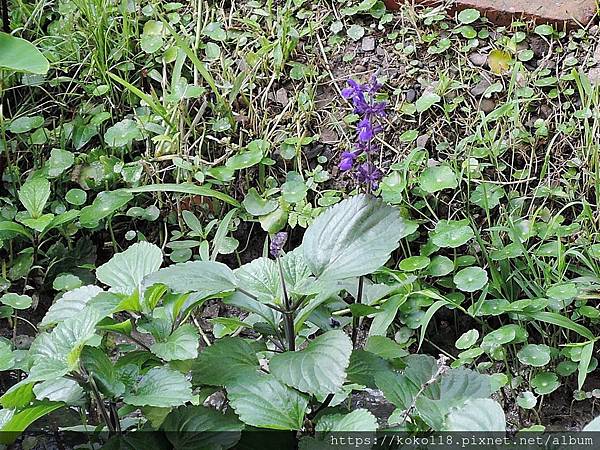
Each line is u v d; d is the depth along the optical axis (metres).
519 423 0.76
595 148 0.87
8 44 0.81
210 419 0.62
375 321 0.76
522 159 0.91
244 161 0.90
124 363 0.64
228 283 0.61
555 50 0.98
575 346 0.76
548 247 0.82
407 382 0.63
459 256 0.85
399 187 0.85
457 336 0.83
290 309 0.62
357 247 0.62
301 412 0.58
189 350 0.61
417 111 0.93
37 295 0.90
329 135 0.95
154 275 0.60
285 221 0.87
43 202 0.87
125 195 0.89
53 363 0.57
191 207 0.93
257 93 0.99
